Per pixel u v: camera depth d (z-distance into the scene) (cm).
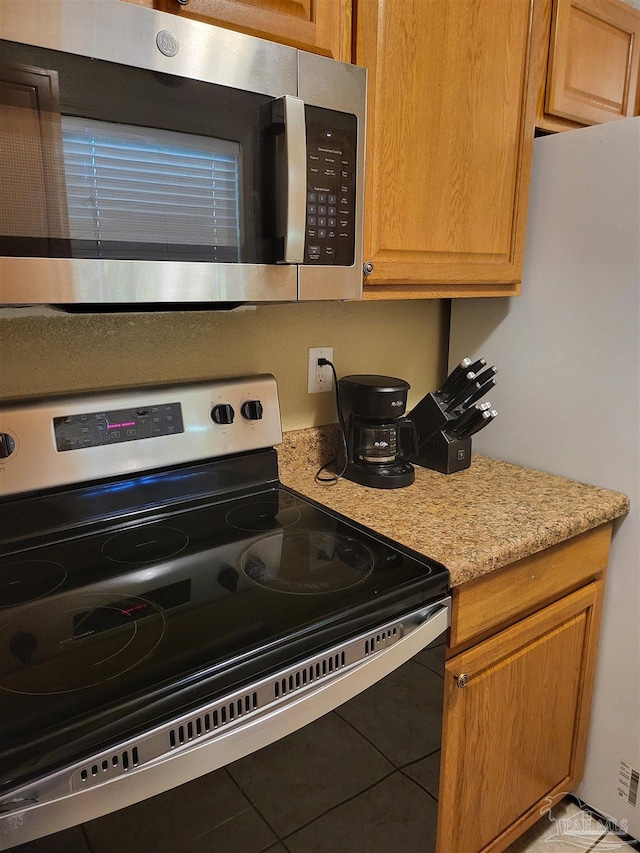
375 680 86
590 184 130
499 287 141
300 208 90
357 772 91
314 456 148
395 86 106
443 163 117
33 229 75
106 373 117
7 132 71
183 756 67
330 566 96
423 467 150
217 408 121
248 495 128
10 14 68
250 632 77
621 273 127
